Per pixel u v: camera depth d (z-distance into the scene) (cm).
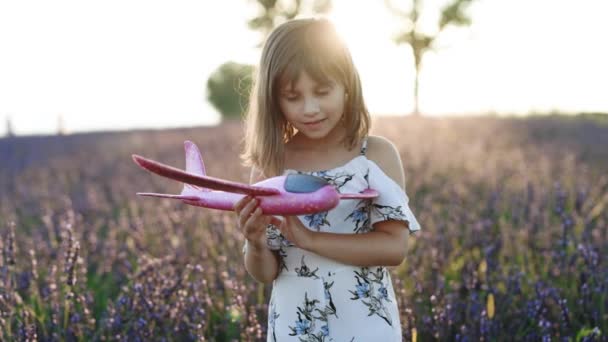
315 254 212
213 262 406
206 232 448
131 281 355
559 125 1538
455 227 483
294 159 222
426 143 1123
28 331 294
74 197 727
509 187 679
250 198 179
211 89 3997
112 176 944
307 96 200
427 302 340
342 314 210
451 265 412
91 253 476
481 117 1947
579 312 328
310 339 212
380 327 210
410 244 439
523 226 475
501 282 373
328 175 213
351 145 217
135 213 577
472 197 623
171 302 338
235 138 1478
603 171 812
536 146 1122
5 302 314
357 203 214
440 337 311
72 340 315
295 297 215
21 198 750
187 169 202
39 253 454
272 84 203
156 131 2109
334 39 202
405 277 387
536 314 317
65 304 325
